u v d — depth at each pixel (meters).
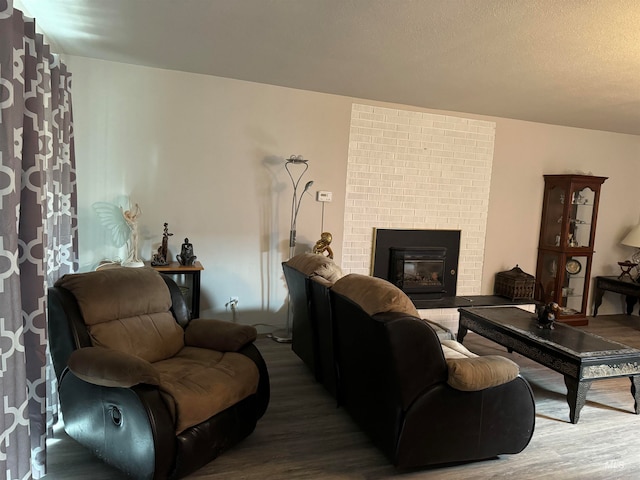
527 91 3.99
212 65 3.74
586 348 3.04
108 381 1.92
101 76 3.77
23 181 1.99
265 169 4.35
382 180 4.80
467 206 5.22
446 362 2.18
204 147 4.13
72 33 3.06
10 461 1.78
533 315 3.95
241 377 2.36
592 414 3.08
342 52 3.18
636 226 5.82
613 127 5.50
